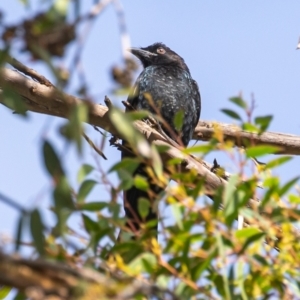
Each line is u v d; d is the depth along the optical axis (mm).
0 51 4750
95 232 6367
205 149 6691
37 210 4852
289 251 6328
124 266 5980
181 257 6160
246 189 6473
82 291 4160
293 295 6406
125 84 5195
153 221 6449
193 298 6062
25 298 6301
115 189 6516
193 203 6406
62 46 4742
